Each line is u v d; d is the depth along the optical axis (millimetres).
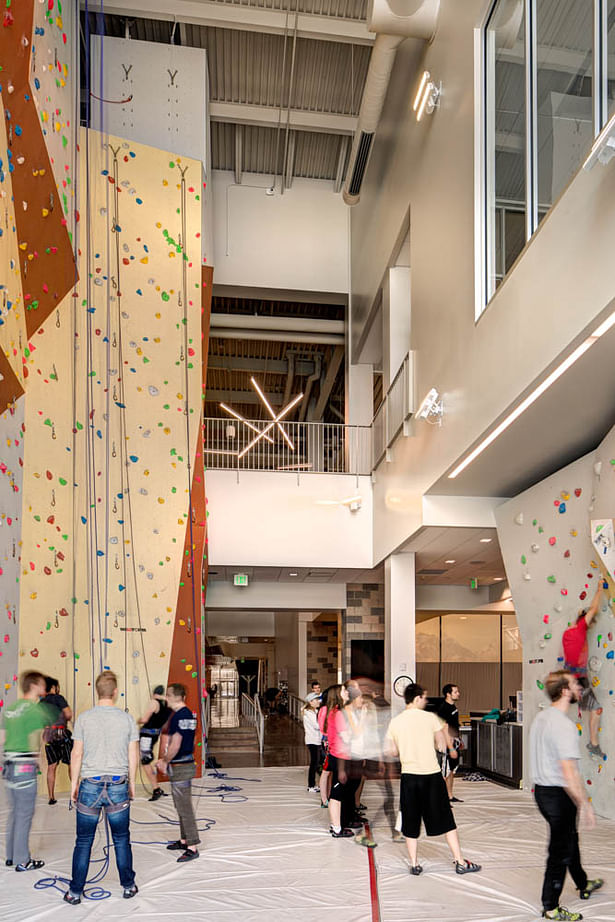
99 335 10789
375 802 9125
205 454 15500
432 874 5668
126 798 5141
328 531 14031
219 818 8117
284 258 16641
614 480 7305
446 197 9086
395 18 9523
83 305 10680
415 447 10664
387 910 4801
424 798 5785
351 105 14930
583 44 5785
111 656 10094
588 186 5492
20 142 8461
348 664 16344
